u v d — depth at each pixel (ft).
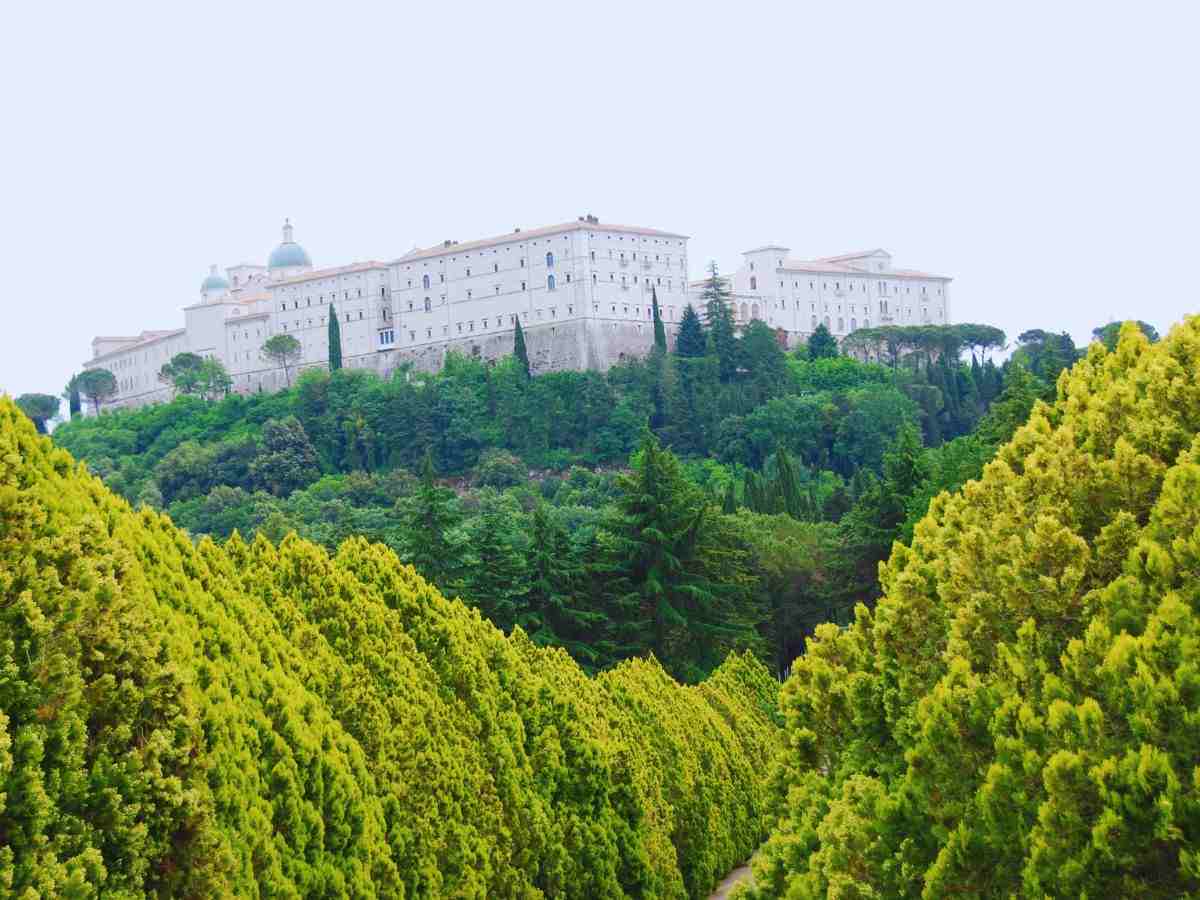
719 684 299.58
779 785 163.22
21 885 94.79
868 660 149.48
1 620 101.96
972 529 134.21
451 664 171.42
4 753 94.99
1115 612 116.26
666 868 209.87
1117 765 104.12
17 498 107.96
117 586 110.11
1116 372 149.07
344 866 131.95
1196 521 116.37
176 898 107.86
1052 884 104.83
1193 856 98.12
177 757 109.70
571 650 346.54
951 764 119.96
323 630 157.79
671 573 375.45
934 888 113.60
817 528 493.77
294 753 129.49
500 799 169.27
